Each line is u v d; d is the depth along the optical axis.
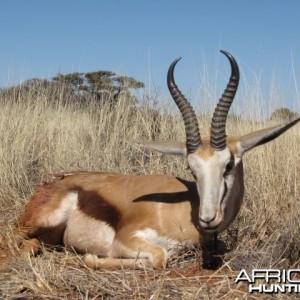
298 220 2.26
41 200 2.45
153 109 3.85
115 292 1.86
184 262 2.18
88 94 4.62
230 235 2.40
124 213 2.29
